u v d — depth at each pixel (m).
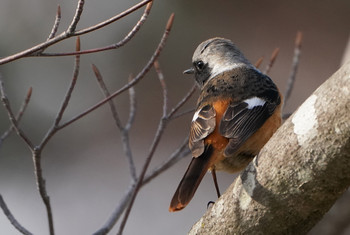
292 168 5.22
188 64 13.79
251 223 5.49
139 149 13.97
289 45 14.39
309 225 5.41
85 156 13.79
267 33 14.39
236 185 5.60
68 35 5.12
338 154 5.00
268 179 5.35
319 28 14.39
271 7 14.43
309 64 14.37
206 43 8.90
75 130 13.74
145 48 13.77
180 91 13.86
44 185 6.47
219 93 7.44
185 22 13.90
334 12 14.46
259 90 7.48
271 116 7.28
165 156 13.92
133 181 7.79
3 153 12.73
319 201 5.24
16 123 6.23
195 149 6.70
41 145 6.29
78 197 13.56
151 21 13.79
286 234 5.45
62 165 13.65
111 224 7.43
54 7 13.73
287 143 5.27
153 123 13.97
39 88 13.16
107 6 13.91
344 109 4.94
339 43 14.32
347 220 8.66
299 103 14.10
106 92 7.89
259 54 14.37
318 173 5.12
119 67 13.77
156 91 13.91
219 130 6.81
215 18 14.14
